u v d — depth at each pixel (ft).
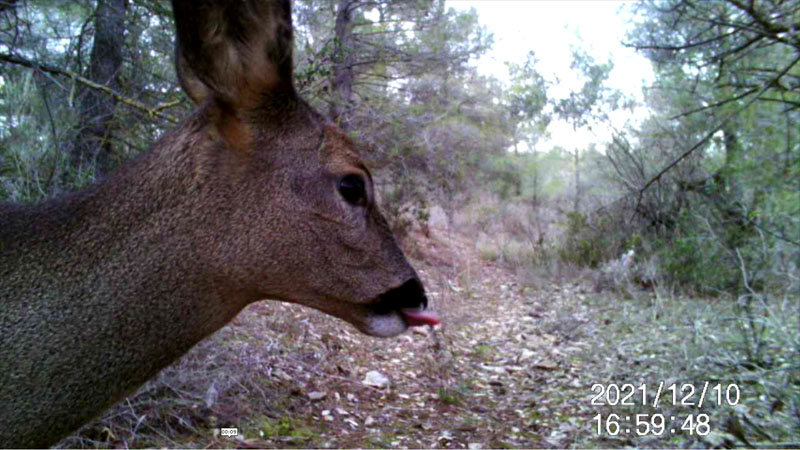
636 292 5.84
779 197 5.12
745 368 3.24
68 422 1.31
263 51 1.35
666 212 6.79
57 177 3.11
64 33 4.19
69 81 3.70
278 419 2.74
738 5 3.01
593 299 5.86
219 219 1.40
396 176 6.59
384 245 1.52
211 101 1.39
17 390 1.27
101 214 1.38
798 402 2.71
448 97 8.28
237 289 1.44
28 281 1.32
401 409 3.15
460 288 6.04
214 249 1.40
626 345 4.21
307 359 3.48
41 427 1.29
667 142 7.18
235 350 3.05
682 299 5.43
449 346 4.22
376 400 3.22
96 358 1.32
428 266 6.60
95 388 1.33
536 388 3.61
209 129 1.40
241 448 2.42
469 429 2.96
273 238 1.42
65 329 1.31
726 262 5.42
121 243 1.37
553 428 2.99
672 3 4.20
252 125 1.40
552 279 6.76
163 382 2.57
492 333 4.79
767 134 5.44
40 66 3.35
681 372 3.39
